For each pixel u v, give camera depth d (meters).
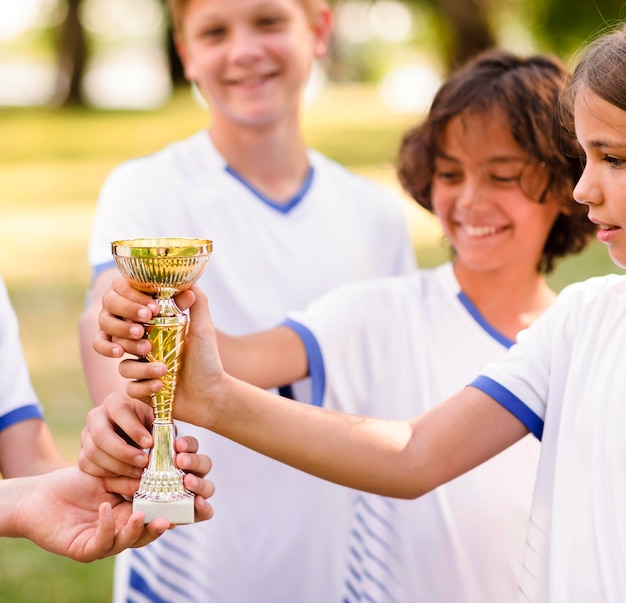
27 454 2.41
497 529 2.46
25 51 52.97
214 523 2.90
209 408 2.02
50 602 4.11
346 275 3.10
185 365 2.00
